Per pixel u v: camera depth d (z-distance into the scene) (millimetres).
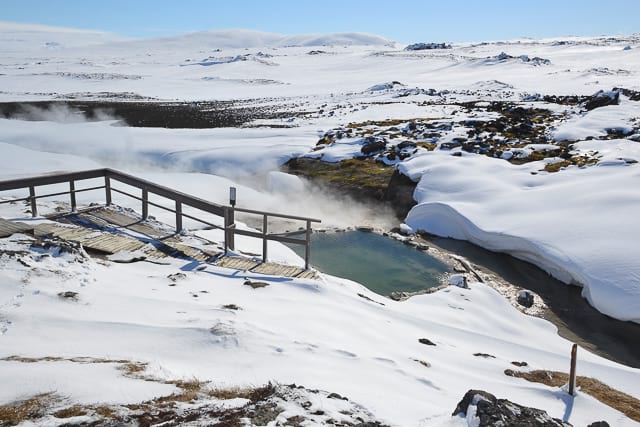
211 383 5078
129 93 73438
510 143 24406
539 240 13500
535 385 6977
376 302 9953
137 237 10703
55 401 4238
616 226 13039
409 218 18156
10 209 11555
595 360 9031
